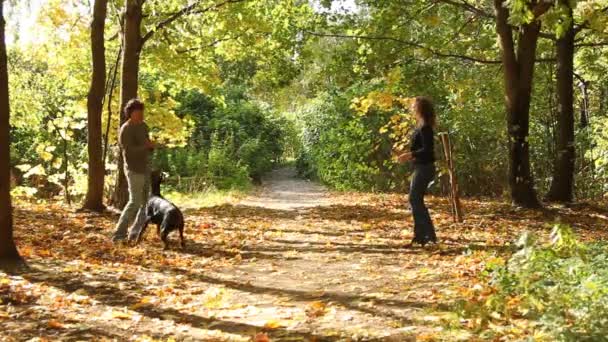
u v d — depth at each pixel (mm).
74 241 9219
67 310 5547
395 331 4711
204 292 6355
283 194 23172
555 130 19359
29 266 7246
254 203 18047
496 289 5289
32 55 17844
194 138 28266
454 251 8266
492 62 14977
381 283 6492
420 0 15453
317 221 12812
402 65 15992
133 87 13219
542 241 8742
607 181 19156
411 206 8773
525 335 4258
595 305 4148
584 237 10000
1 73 7211
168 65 16516
